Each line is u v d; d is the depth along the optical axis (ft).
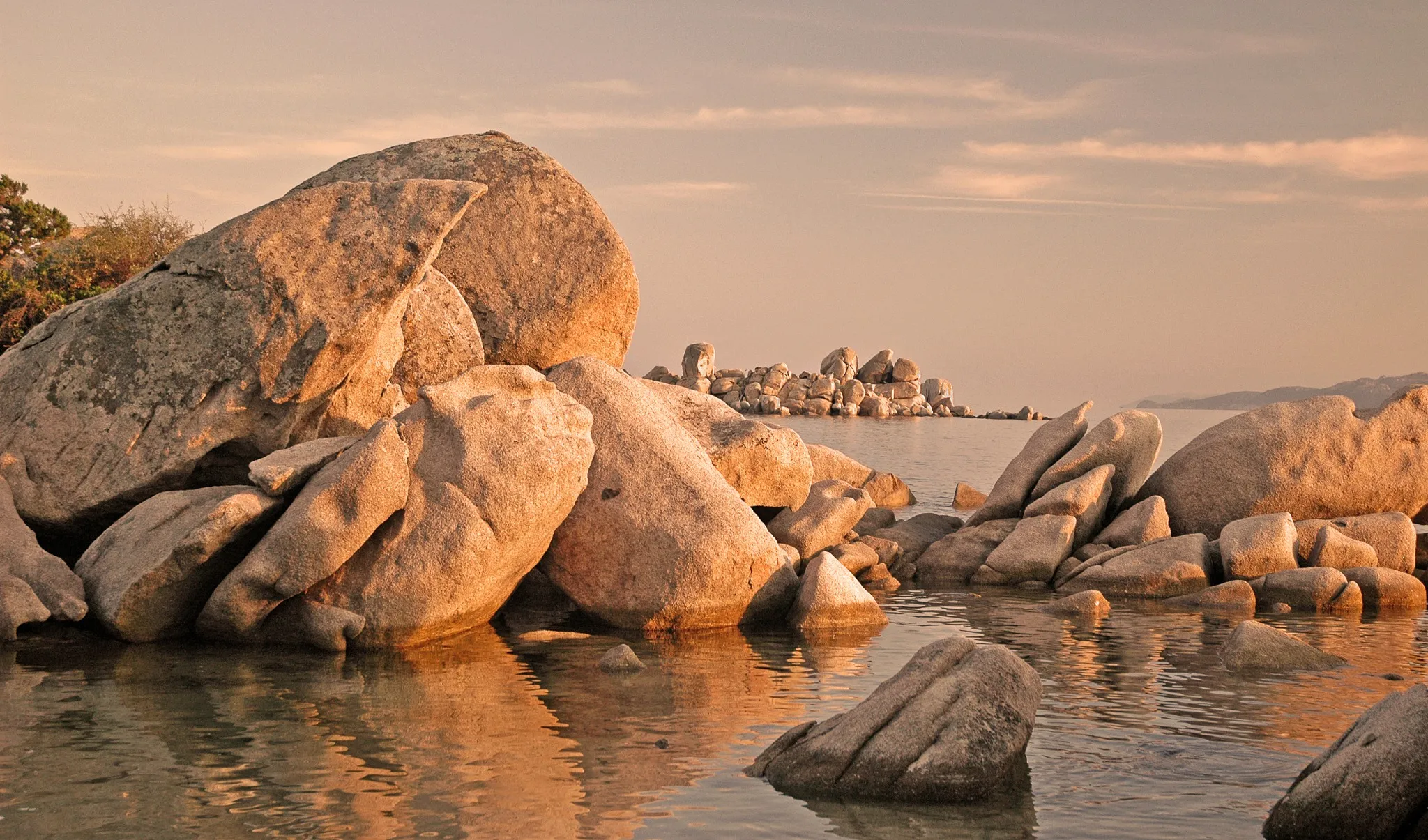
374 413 52.34
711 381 381.40
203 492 43.86
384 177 65.46
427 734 31.63
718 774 28.89
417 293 57.72
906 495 99.60
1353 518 60.75
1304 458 64.90
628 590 46.19
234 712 33.37
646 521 46.75
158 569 40.22
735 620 47.65
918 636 46.09
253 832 24.64
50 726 31.76
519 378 45.50
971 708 28.43
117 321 48.55
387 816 25.64
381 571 41.42
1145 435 68.08
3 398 48.73
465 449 43.06
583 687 37.22
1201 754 30.89
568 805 26.55
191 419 46.98
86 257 159.22
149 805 26.04
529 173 66.08
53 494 46.62
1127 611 52.65
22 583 41.19
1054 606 52.26
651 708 34.73
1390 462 65.21
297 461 42.39
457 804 26.43
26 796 26.48
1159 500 63.05
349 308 47.70
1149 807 27.02
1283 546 57.21
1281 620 50.83
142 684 36.29
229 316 47.65
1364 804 24.47
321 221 48.70
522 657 41.32
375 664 39.55
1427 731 24.71
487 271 64.34
